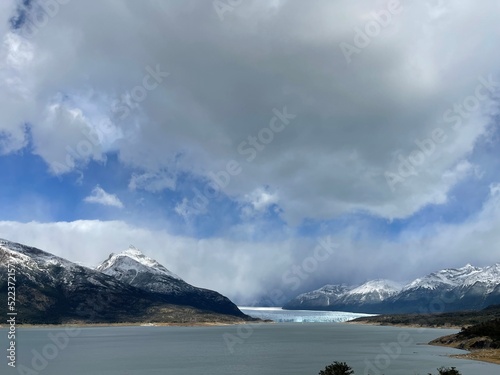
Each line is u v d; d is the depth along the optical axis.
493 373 104.12
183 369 128.38
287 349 190.00
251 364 138.38
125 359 155.75
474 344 157.75
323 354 165.00
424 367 118.94
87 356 165.12
